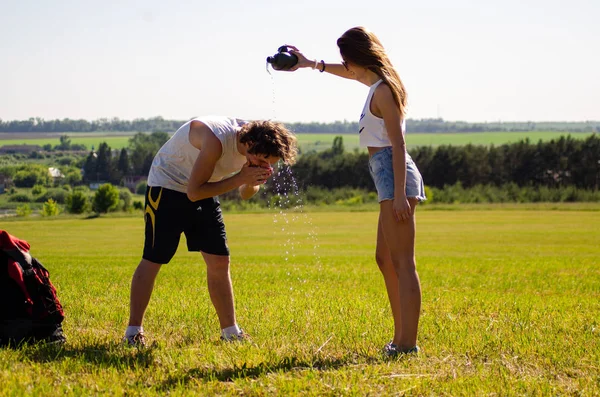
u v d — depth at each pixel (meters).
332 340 4.80
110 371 3.81
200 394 3.41
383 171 4.42
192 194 4.57
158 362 4.10
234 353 4.30
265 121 4.54
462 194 70.88
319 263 15.69
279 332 5.14
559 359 4.26
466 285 10.42
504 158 83.06
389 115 4.31
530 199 68.69
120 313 5.88
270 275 11.27
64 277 10.06
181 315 5.84
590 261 17.52
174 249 4.88
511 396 3.46
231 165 4.75
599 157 80.19
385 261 4.64
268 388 3.51
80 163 103.31
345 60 4.48
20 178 82.62
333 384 3.57
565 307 7.06
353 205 65.19
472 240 30.25
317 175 79.75
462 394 3.47
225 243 4.99
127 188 94.12
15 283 4.45
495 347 4.59
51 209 67.62
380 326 5.40
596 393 3.54
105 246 29.36
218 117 4.80
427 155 84.38
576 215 50.00
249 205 59.69
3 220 53.31
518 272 13.39
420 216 49.59
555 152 81.56
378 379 3.69
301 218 49.78
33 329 4.49
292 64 4.91
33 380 3.59
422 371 3.91
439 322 5.70
